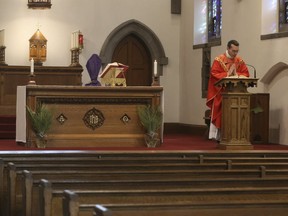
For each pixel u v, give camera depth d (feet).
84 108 37.73
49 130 37.17
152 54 58.34
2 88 51.96
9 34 55.42
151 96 38.22
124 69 39.40
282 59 42.27
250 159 28.96
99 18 56.95
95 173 21.49
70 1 56.29
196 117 55.31
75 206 12.05
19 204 20.29
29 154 29.48
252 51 46.24
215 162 28.84
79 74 53.06
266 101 43.19
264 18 44.68
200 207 13.61
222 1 50.88
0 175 22.16
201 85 54.29
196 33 55.62
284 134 43.04
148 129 37.65
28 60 55.62
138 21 57.72
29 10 55.72
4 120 48.11
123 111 38.17
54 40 56.03
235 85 35.53
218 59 38.27
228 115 35.65
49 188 14.20
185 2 57.67
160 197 15.55
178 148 37.24
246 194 16.17
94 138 37.73
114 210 13.17
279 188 16.51
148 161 28.35
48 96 37.17
